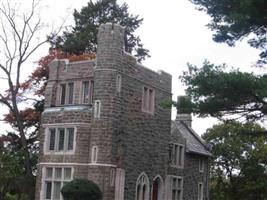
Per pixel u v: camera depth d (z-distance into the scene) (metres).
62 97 30.83
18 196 33.78
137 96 30.69
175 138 35.50
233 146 48.16
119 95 28.86
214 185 51.12
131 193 29.39
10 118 38.12
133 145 29.86
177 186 35.22
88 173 27.72
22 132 31.94
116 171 28.08
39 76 39.94
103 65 28.67
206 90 15.92
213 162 49.16
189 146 37.97
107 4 47.94
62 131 28.88
